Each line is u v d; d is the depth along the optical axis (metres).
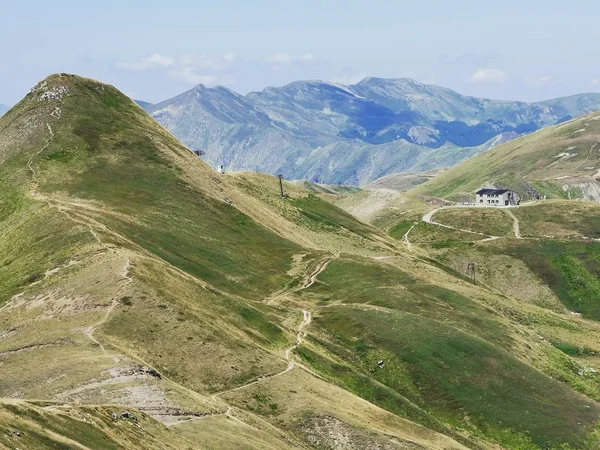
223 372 105.44
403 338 149.25
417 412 127.75
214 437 83.62
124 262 123.31
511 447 128.25
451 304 176.25
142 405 85.75
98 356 94.62
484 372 143.50
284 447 89.88
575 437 130.88
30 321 109.06
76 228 143.88
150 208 177.25
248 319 134.25
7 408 63.44
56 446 60.84
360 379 131.62
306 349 133.62
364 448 98.88
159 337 105.94
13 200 168.75
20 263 135.62
